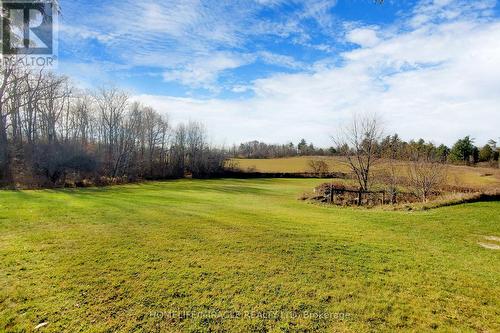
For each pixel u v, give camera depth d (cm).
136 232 809
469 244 803
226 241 746
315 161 5378
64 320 378
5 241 679
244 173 5275
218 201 1742
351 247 738
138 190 2388
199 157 5422
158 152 5072
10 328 359
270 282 511
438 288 512
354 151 2272
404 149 2298
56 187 2317
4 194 1531
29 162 2656
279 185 3672
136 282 490
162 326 374
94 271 527
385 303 453
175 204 1456
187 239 754
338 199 1909
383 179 2111
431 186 1998
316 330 378
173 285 485
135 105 4269
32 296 432
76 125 3684
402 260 653
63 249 638
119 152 3944
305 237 816
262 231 869
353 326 389
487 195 1473
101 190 2209
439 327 394
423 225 1025
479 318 420
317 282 520
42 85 2953
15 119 2738
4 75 2277
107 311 402
